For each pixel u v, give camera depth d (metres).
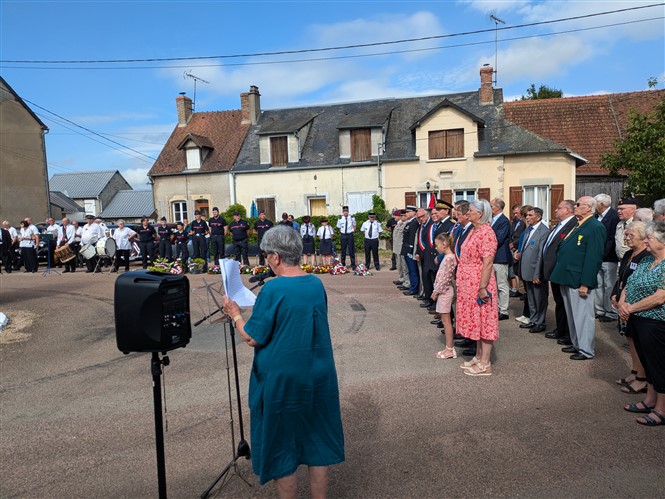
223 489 3.41
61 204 44.25
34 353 7.20
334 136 24.17
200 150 24.77
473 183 20.95
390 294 10.84
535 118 22.61
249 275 14.01
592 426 4.15
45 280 14.81
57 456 4.02
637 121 13.89
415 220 10.39
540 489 3.26
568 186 20.02
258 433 2.68
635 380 4.91
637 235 4.84
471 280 5.39
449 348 6.18
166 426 4.11
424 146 21.44
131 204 47.34
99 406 5.07
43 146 27.30
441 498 3.20
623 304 4.21
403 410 4.62
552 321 8.01
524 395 4.87
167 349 2.75
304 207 23.30
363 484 3.40
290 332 2.64
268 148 23.73
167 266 15.27
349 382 5.45
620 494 3.17
